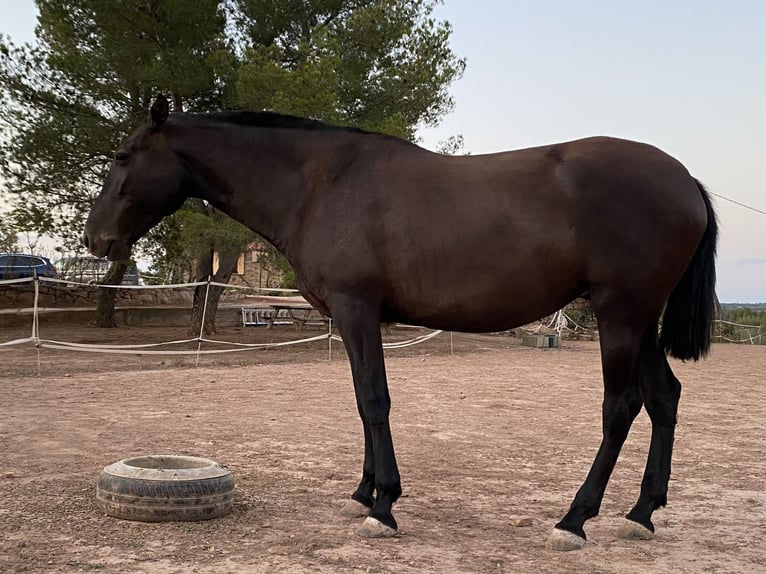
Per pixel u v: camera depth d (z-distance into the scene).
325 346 17.38
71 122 15.31
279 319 22.86
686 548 3.63
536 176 3.61
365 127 14.51
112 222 4.18
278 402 8.74
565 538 3.54
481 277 3.60
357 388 3.73
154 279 23.88
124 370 12.05
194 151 4.18
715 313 3.78
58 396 8.91
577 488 4.89
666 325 3.84
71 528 3.69
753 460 5.92
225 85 15.65
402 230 3.66
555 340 19.62
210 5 15.27
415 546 3.54
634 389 3.66
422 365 14.20
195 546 3.45
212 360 13.90
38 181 15.73
